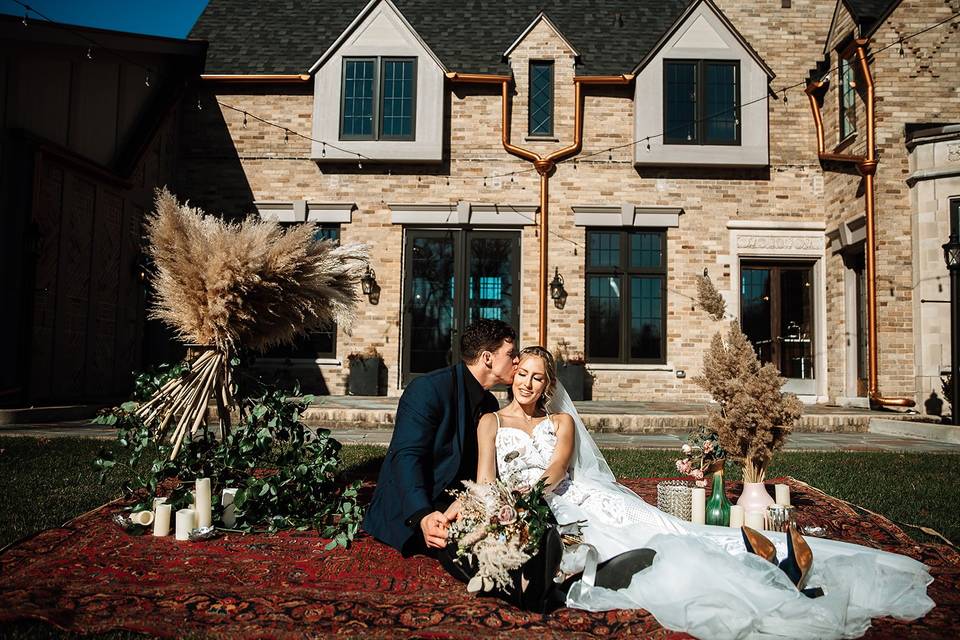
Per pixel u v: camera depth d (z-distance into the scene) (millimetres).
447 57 14062
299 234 3986
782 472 6086
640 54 14250
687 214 13664
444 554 3107
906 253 11281
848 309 12688
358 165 13727
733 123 13633
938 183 10906
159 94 13336
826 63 13602
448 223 13609
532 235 13617
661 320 13695
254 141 13781
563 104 13805
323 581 3010
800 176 13672
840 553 3141
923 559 3461
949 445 8180
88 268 11000
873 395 11227
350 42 13617
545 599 2719
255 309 4012
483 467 3383
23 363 9234
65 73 10641
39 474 5191
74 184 10617
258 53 14297
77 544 3445
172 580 2971
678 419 9516
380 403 11320
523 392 3449
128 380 12297
